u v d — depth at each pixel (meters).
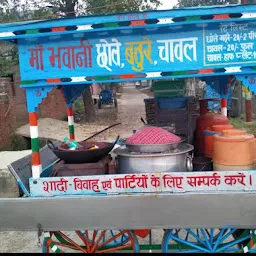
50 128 11.47
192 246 3.04
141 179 2.78
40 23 2.64
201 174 2.72
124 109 19.69
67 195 2.84
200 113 4.33
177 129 4.00
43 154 3.80
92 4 12.08
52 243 3.12
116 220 2.71
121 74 2.74
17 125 10.86
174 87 4.30
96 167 3.01
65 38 2.74
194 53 2.67
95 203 2.71
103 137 10.27
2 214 2.79
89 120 14.62
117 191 2.81
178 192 2.73
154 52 2.70
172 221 2.67
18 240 4.51
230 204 2.60
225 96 4.11
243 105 12.68
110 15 2.58
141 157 2.84
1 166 4.64
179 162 2.89
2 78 9.72
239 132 2.94
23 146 9.76
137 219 2.70
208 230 3.81
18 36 2.70
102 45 2.72
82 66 2.76
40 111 12.96
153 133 2.97
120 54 2.72
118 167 3.09
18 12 12.43
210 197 2.61
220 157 2.88
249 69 2.65
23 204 2.76
